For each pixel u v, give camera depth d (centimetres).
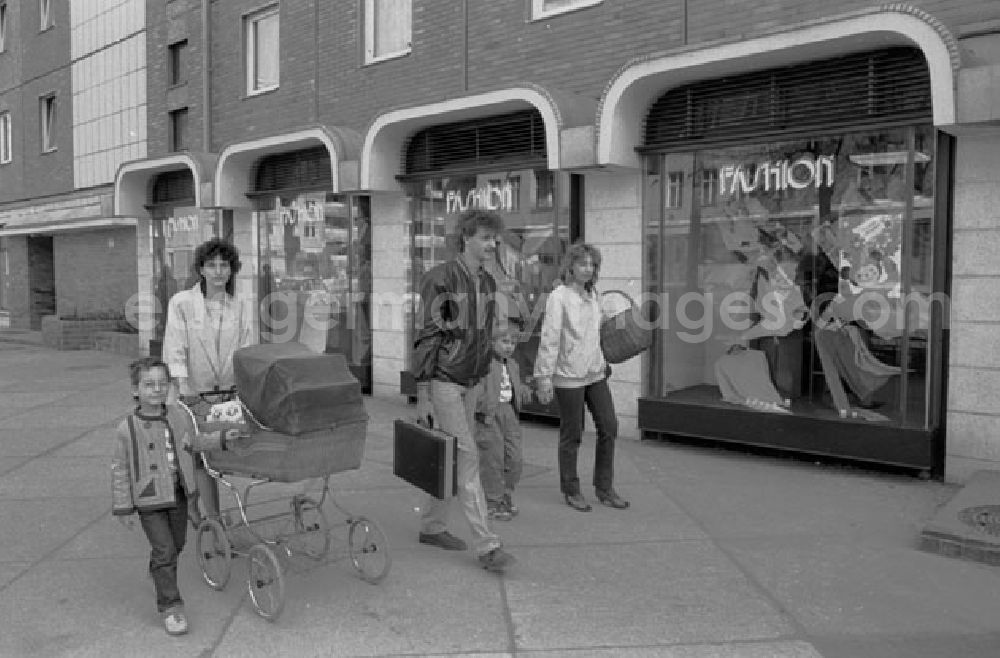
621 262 820
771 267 761
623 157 777
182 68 1546
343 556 472
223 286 518
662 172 798
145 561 506
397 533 548
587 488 652
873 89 660
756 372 768
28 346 1839
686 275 798
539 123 876
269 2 1280
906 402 666
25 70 2075
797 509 586
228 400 505
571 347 577
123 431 406
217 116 1393
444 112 899
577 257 571
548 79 909
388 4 1102
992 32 598
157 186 1505
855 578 462
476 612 424
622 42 843
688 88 766
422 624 411
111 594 455
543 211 884
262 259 1248
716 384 789
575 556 501
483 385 532
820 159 719
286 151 1170
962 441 631
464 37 989
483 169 924
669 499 615
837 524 552
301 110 1216
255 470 433
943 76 569
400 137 1005
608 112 757
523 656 378
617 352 588
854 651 379
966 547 487
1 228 2152
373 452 780
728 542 521
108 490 666
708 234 792
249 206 1246
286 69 1240
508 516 570
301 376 423
